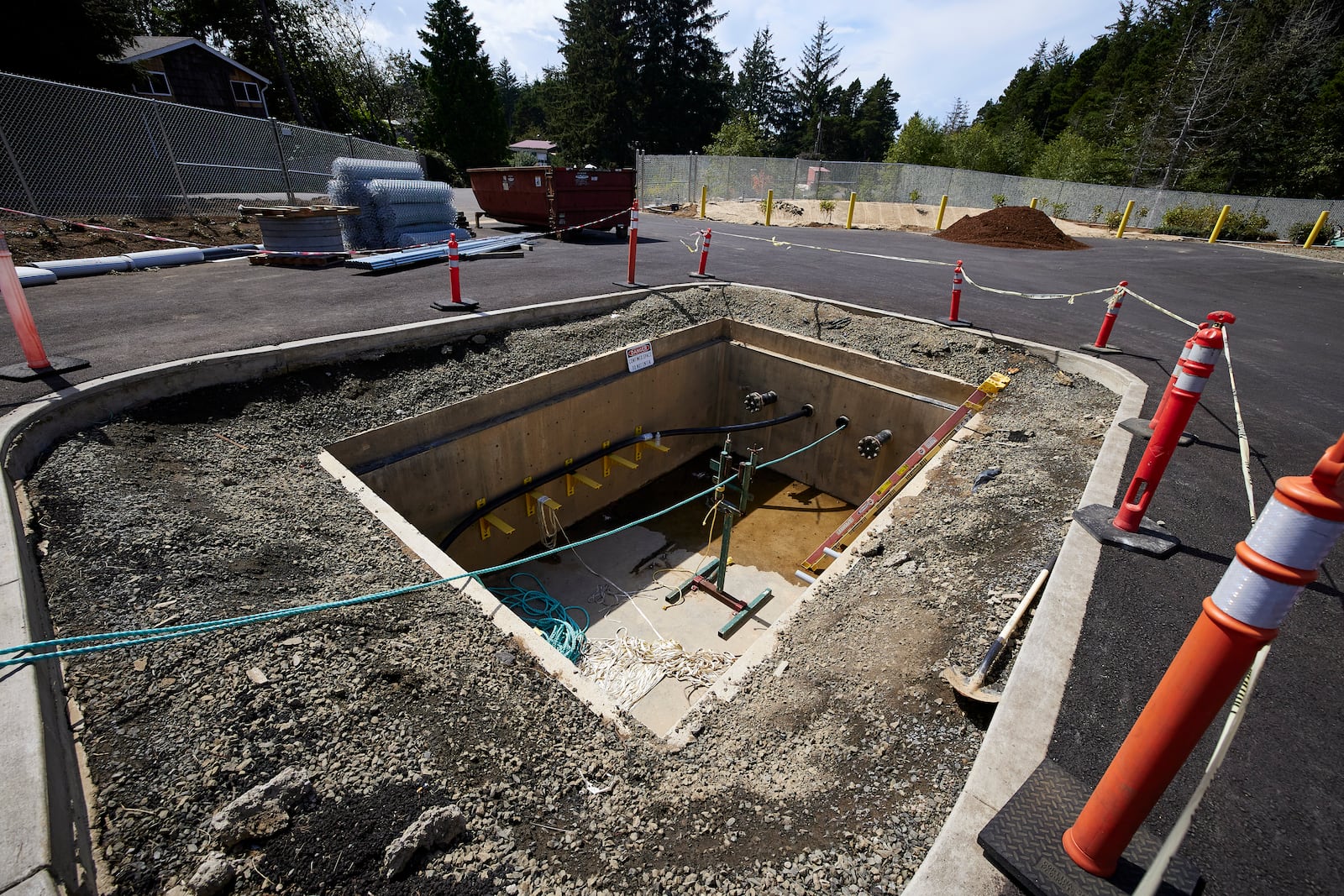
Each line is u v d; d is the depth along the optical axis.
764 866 2.67
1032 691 3.08
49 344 6.38
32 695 2.60
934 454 7.01
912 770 3.18
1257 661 1.54
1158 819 2.51
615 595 8.36
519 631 4.01
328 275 10.51
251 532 4.48
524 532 9.05
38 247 10.12
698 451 11.96
